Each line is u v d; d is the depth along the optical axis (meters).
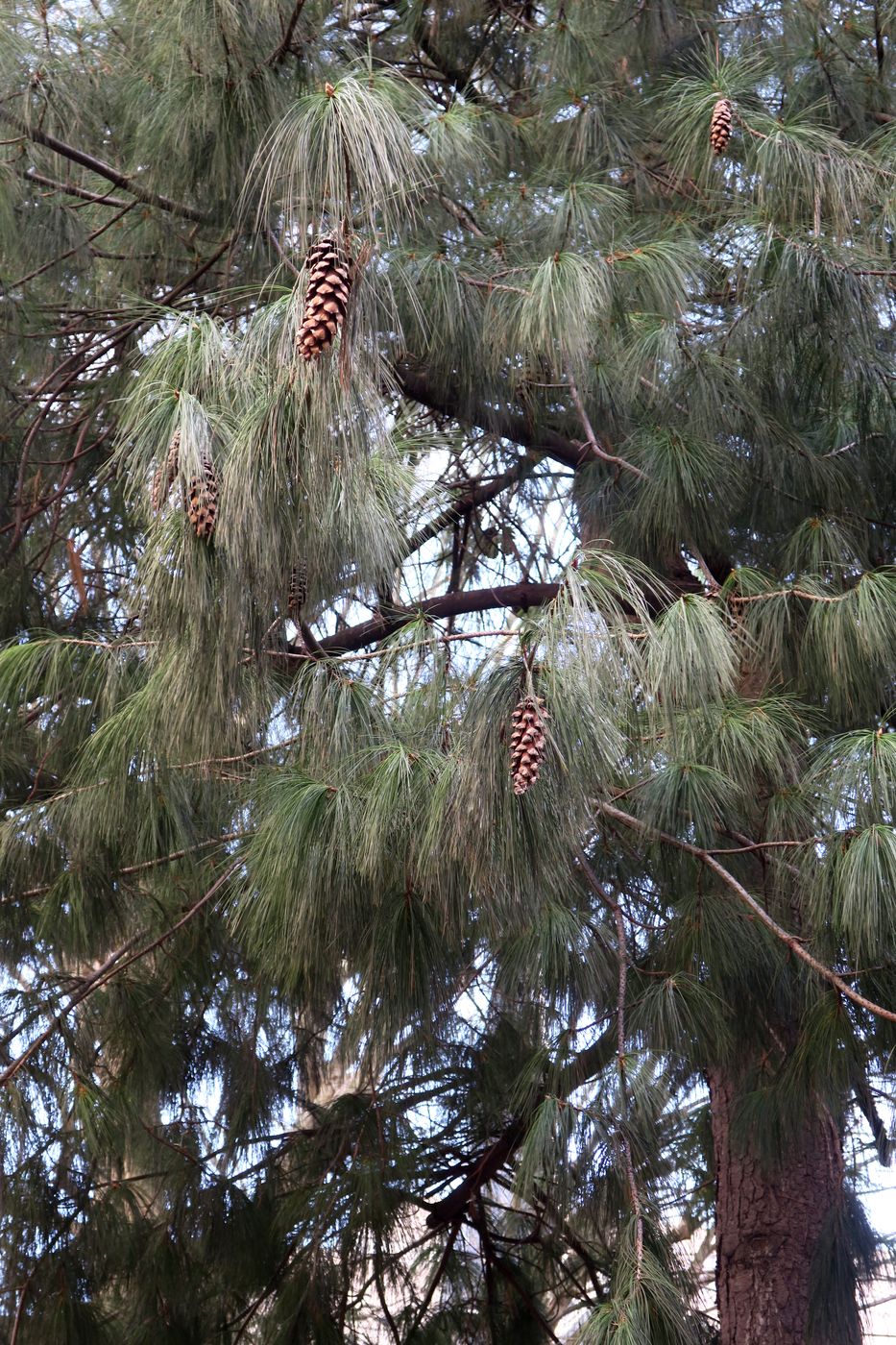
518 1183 3.15
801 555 3.77
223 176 3.43
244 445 2.22
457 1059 4.79
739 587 3.37
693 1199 5.20
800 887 3.12
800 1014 3.56
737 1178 4.36
